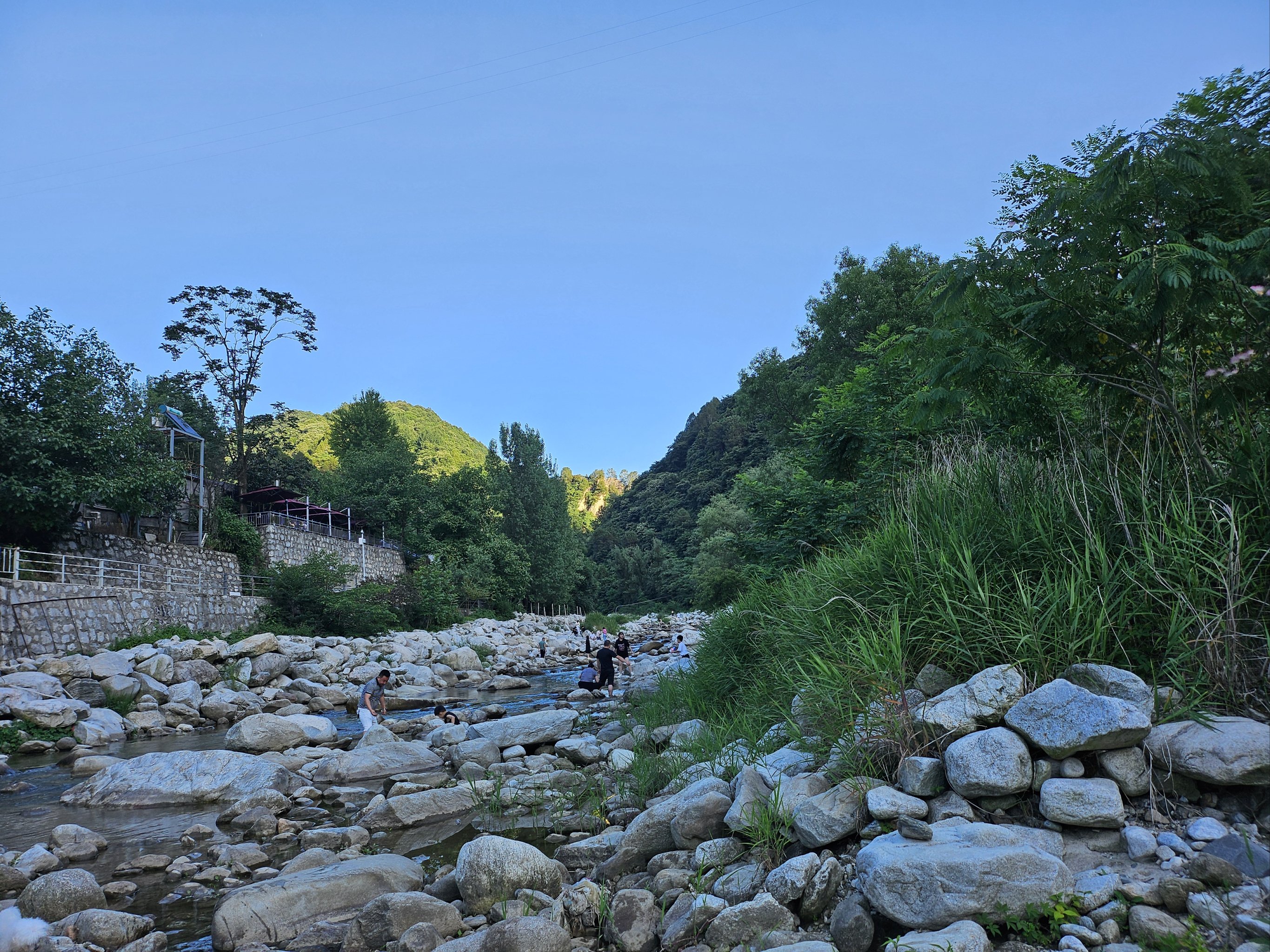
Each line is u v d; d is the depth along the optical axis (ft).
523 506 212.84
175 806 28.27
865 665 17.58
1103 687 14.38
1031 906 11.15
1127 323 18.13
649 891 15.52
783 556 42.45
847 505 38.99
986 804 13.89
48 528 68.69
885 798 14.23
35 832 25.18
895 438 37.42
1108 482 17.74
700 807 17.20
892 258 114.62
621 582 298.97
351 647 85.20
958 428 27.99
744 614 31.17
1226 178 16.28
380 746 33.50
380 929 14.83
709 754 23.18
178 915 17.80
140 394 82.23
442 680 74.13
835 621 21.35
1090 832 12.83
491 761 33.09
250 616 91.04
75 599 64.13
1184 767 12.64
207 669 61.00
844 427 40.65
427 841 22.57
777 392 128.88
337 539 140.87
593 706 50.49
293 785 29.78
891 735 16.05
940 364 20.71
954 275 19.12
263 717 38.70
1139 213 17.81
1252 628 14.40
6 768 36.01
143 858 21.43
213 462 147.43
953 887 11.37
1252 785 12.17
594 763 31.04
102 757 36.50
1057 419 20.47
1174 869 11.46
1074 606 15.80
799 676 21.97
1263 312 15.61
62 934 16.31
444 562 174.29
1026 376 20.63
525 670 91.50
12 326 67.15
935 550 19.24
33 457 64.34
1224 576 14.57
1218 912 10.23
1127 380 18.76
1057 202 17.72
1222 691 13.94
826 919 13.09
